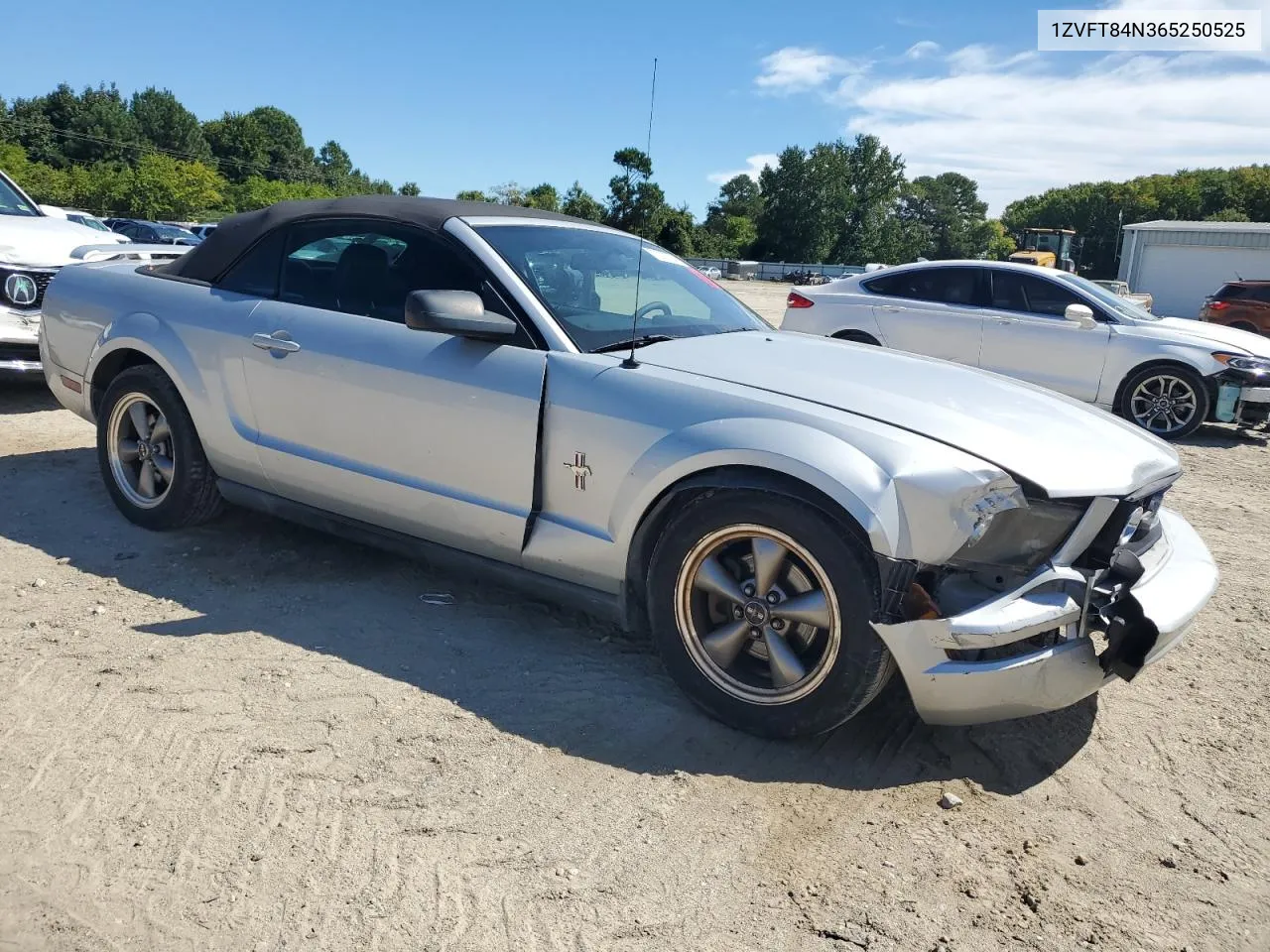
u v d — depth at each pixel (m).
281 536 4.49
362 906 2.17
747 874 2.35
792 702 2.85
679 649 3.04
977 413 3.05
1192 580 3.03
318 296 3.89
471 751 2.81
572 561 3.22
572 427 3.16
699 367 3.21
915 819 2.61
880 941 2.15
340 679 3.18
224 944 2.05
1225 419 8.67
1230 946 2.18
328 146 134.38
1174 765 2.96
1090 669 2.77
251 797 2.54
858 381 3.20
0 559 4.07
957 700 2.66
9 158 66.06
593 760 2.80
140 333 4.25
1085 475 2.81
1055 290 9.47
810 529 2.73
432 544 3.62
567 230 4.00
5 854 2.29
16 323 6.57
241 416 3.99
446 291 3.30
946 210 123.38
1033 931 2.20
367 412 3.60
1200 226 34.72
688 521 2.96
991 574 2.74
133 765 2.65
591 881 2.30
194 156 111.25
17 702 2.95
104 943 2.04
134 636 3.42
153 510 4.39
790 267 71.06
